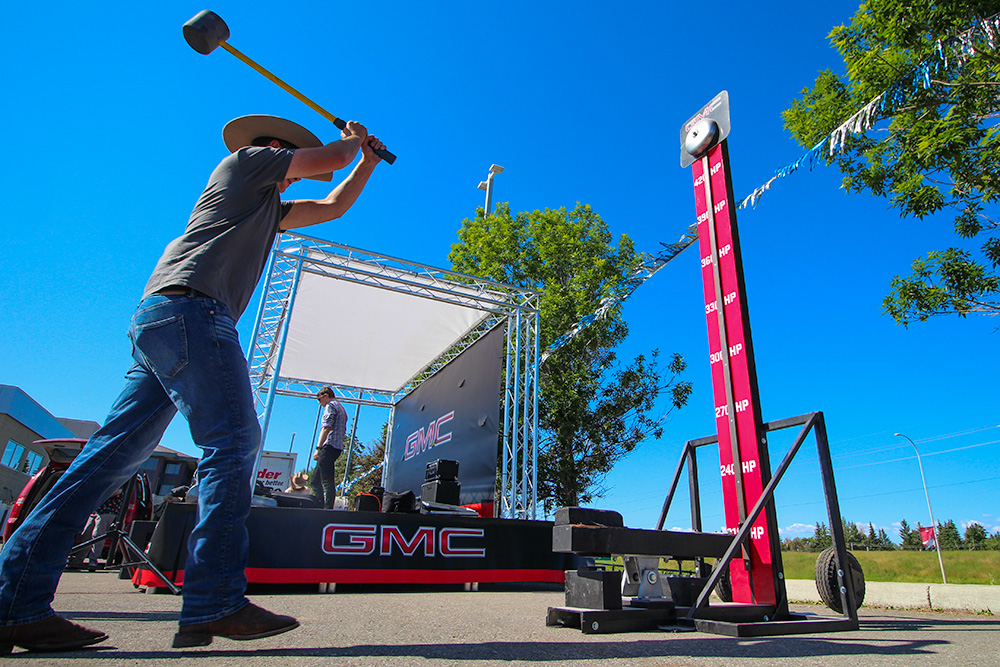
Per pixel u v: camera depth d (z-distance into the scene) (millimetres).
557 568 4883
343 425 7156
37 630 1238
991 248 5840
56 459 6125
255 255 1539
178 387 1326
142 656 1225
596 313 9273
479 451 7473
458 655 1352
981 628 2330
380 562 4246
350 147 1716
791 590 4355
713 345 2721
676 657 1406
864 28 5602
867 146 6297
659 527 2797
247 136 1848
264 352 7945
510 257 12523
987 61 4750
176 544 3662
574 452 11297
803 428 2324
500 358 7371
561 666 1249
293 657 1267
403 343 9609
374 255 7090
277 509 4074
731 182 2768
